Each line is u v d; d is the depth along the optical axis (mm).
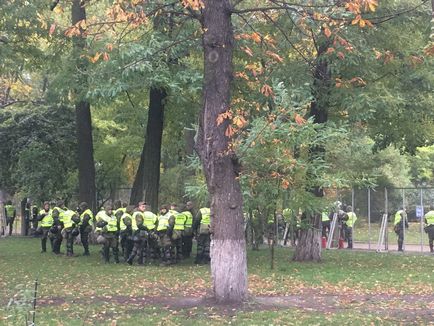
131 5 9789
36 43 20109
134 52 14859
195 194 16438
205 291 12250
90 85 16766
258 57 14578
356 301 11156
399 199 25359
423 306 10609
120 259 18750
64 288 12531
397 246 23969
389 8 15781
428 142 20094
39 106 28672
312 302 11016
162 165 31375
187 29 15695
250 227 21719
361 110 15703
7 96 32688
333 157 19234
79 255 19812
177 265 17312
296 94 14570
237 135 10375
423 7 16484
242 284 10289
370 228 25156
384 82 17078
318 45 15141
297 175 13938
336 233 25172
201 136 10250
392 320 9188
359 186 19141
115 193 32125
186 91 17219
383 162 33969
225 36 10094
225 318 9125
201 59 17562
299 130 12859
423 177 47594
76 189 28812
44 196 28094
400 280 14125
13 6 17156
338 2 9141
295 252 18750
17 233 34688
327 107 17094
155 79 15375
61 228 20078
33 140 27062
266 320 9000
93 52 15258
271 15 13438
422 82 17250
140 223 17188
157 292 12125
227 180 10117
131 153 29375
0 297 11125
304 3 10906
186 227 17953
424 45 16781
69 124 28125
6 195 36031
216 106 10008
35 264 17078
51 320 9078
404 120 18250
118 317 9375
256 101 13312
